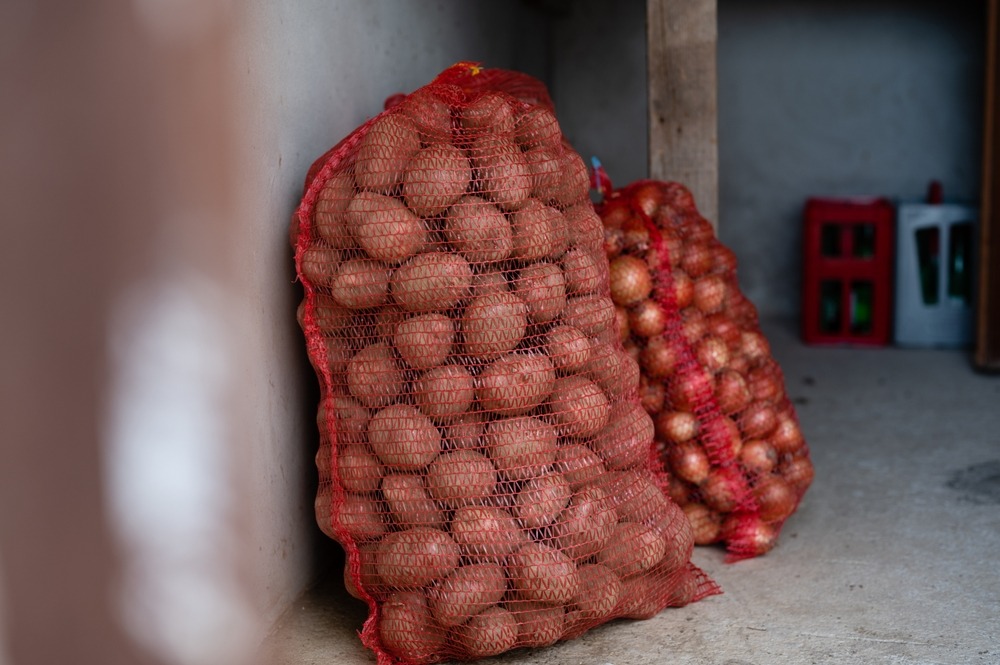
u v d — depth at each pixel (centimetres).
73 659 88
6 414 82
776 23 597
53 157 79
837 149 603
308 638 227
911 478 336
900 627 226
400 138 210
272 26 226
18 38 78
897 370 495
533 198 217
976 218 523
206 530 92
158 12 78
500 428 206
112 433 85
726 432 265
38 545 85
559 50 623
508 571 203
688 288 273
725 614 236
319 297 217
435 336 203
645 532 221
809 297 558
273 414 229
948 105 587
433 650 209
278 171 231
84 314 82
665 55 338
